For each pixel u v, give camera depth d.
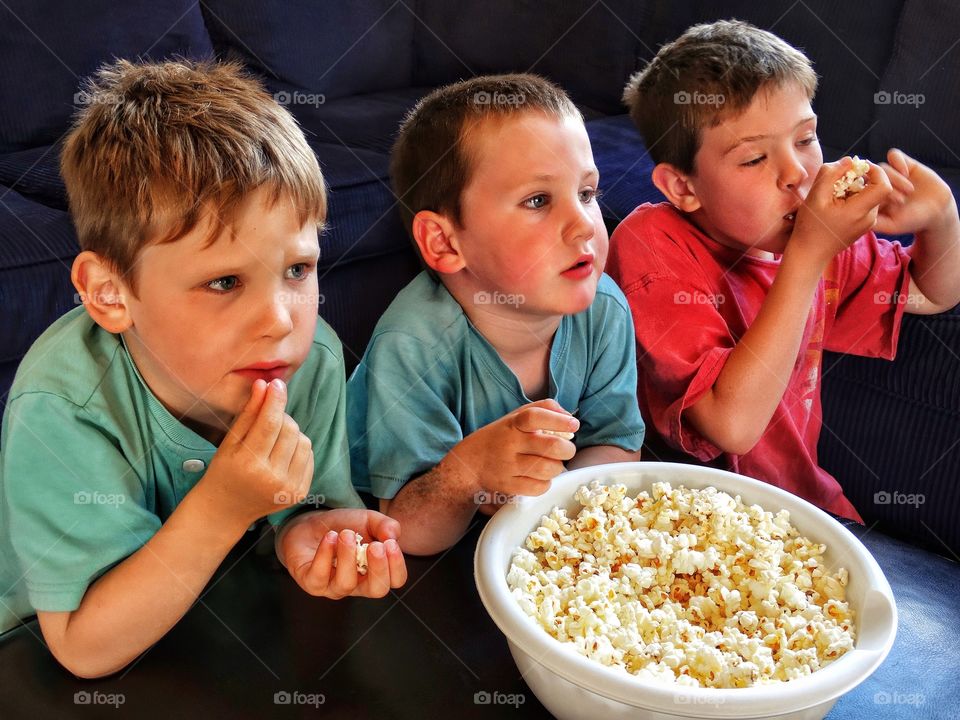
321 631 0.69
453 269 0.87
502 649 0.68
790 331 0.94
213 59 1.73
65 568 0.67
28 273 1.32
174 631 0.69
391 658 0.67
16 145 1.69
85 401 0.70
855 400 1.20
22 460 0.69
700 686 0.61
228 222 0.64
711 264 1.05
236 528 0.68
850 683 0.56
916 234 1.05
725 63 0.95
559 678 0.57
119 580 0.66
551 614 0.65
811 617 0.66
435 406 0.87
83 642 0.65
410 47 2.21
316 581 0.69
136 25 1.77
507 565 0.71
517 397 0.92
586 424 1.00
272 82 2.02
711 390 0.98
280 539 0.78
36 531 0.68
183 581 0.67
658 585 0.71
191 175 0.63
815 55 1.65
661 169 1.06
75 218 0.70
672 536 0.74
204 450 0.77
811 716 0.57
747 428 0.97
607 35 1.95
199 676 0.65
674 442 1.05
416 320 0.88
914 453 1.14
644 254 1.05
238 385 0.69
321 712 0.62
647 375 1.06
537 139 0.79
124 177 0.64
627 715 0.56
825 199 0.90
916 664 0.67
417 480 0.82
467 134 0.81
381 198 1.70
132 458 0.74
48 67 1.68
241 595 0.74
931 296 1.07
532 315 0.86
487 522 0.79
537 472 0.75
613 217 1.48
